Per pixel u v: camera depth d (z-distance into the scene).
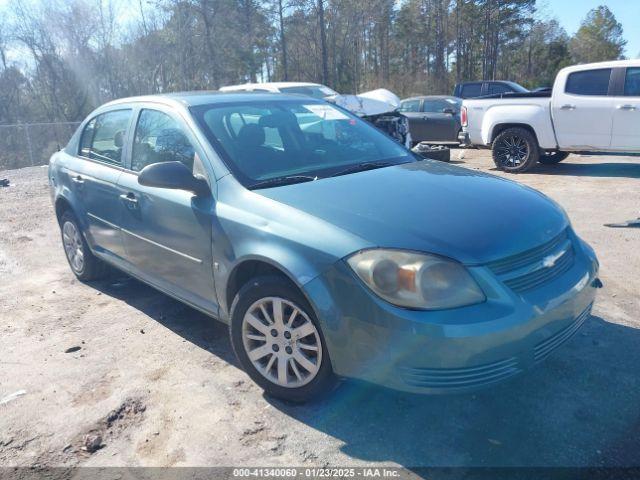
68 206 5.34
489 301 2.67
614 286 4.79
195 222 3.55
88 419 3.21
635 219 6.91
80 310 4.81
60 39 36.50
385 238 2.76
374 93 13.12
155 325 4.42
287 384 3.16
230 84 40.94
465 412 3.10
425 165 3.98
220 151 3.63
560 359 3.60
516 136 10.84
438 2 57.81
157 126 4.15
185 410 3.24
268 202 3.21
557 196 8.52
